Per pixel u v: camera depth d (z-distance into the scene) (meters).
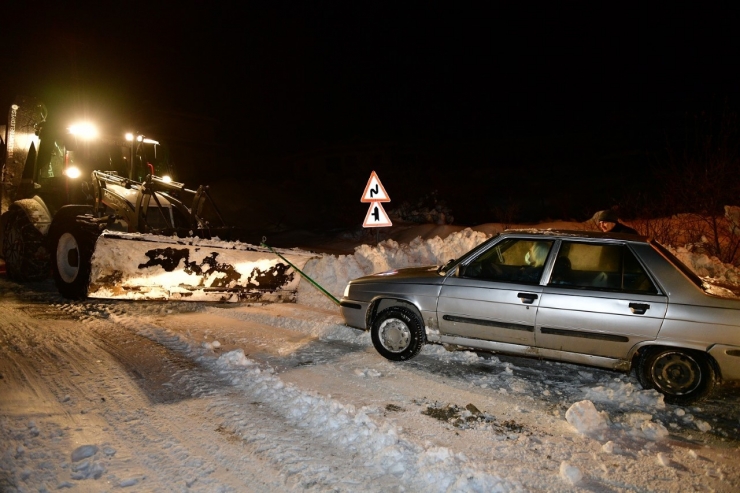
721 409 4.58
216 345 5.96
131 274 7.34
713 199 10.85
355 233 16.91
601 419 4.16
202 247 7.62
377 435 3.81
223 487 3.20
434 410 4.41
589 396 4.78
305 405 4.37
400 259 9.70
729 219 10.83
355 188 25.58
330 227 20.09
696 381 4.56
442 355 5.85
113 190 8.65
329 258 9.19
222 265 7.89
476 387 4.95
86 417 4.09
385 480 3.32
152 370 5.16
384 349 5.68
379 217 9.87
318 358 5.69
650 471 3.52
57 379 4.86
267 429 3.95
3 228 10.02
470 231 10.30
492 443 3.86
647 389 4.73
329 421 4.07
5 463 3.37
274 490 3.19
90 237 7.23
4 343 5.93
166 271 7.52
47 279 9.95
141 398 4.47
